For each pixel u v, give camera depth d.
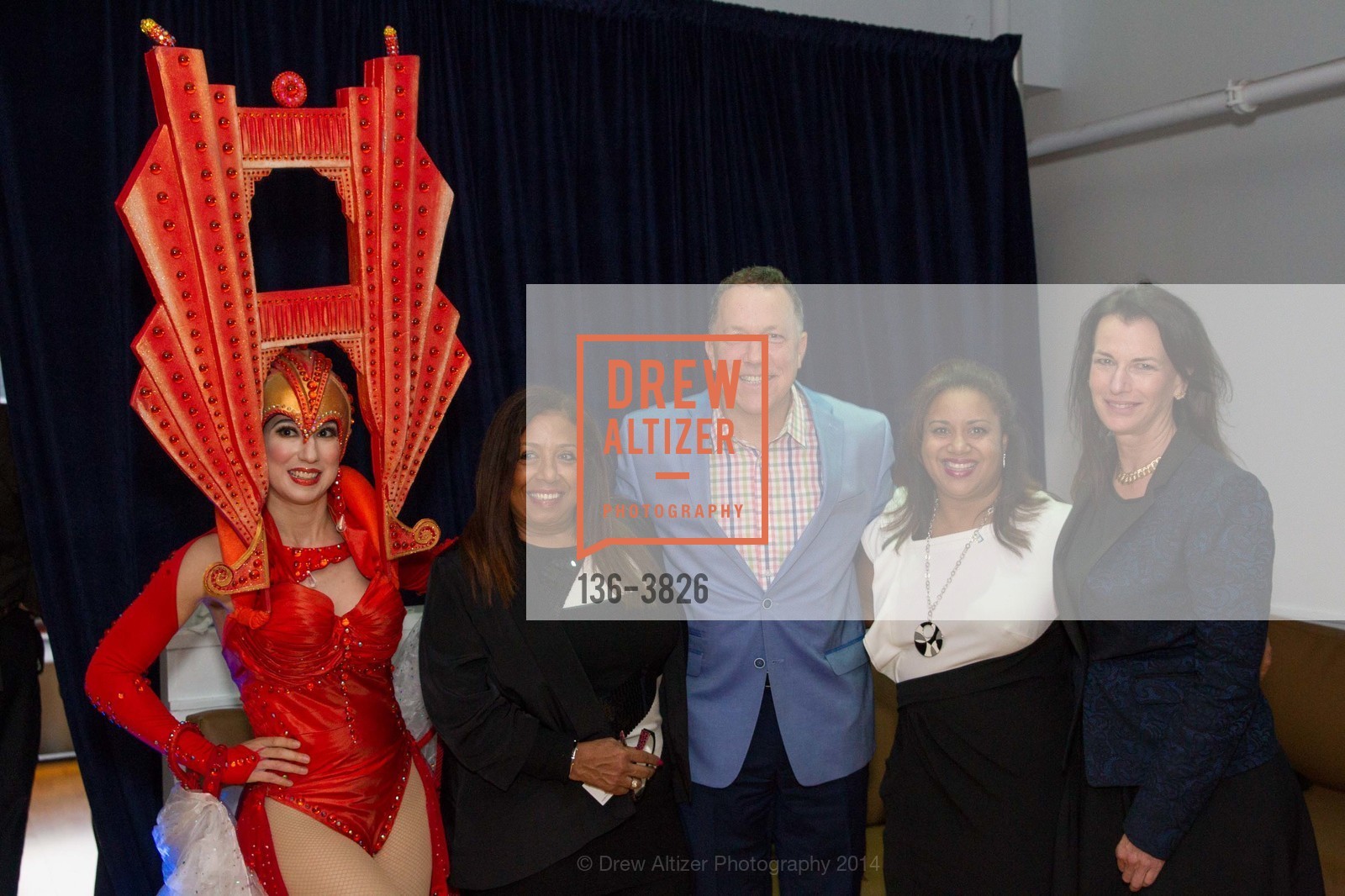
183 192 1.87
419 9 2.85
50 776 4.21
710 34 3.26
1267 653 1.97
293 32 2.71
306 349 2.10
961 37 3.63
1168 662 1.81
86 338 2.51
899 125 3.59
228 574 1.97
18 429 2.46
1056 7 3.97
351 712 2.08
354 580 2.14
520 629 1.95
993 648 1.96
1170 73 3.57
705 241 3.26
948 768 1.98
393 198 2.07
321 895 1.98
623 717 2.00
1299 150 3.18
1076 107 3.93
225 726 2.28
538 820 1.92
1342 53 3.08
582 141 3.10
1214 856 1.76
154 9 2.56
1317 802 2.72
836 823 2.13
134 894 2.58
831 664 2.12
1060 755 1.94
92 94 2.50
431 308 2.16
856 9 3.60
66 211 2.49
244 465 1.96
